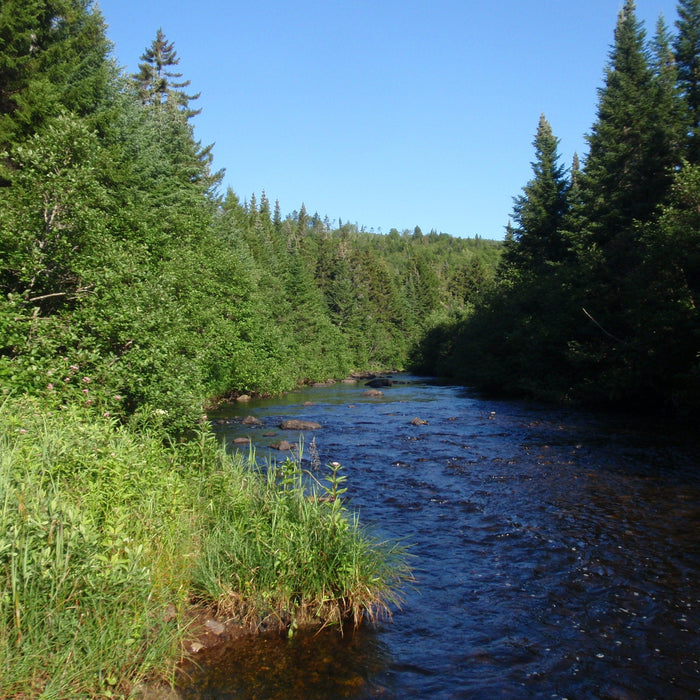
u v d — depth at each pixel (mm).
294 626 5062
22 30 16578
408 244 177875
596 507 8812
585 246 29047
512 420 19250
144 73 43281
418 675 4473
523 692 4258
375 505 9031
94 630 3936
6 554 3758
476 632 5168
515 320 31312
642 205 24766
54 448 5492
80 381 9023
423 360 60531
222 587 5203
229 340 22672
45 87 15609
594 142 33469
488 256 155000
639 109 27812
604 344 23125
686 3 26188
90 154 11406
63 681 3568
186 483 6797
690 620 5336
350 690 4230
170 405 10852
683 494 9414
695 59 25875
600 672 4535
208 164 43344
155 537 5332
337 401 27266
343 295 64438
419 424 18438
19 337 8812
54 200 10219
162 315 11328
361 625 5258
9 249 10047
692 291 17766
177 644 4488
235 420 19188
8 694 3416
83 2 21719
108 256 10789
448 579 6297
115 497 5316
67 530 4145
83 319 10148
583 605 5676
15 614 3645
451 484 10344
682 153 24062
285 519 5820
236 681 4297
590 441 14641
